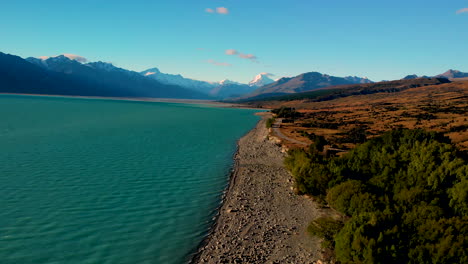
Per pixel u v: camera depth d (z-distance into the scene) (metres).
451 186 30.14
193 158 63.59
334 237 25.23
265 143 85.62
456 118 115.12
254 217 33.25
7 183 40.84
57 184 41.56
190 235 29.09
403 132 48.25
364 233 21.28
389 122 124.94
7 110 176.12
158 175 48.97
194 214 34.03
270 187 44.12
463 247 18.41
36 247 25.45
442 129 92.44
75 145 72.00
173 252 25.95
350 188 31.67
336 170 39.38
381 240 20.27
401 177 34.16
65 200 36.03
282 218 32.97
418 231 21.09
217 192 41.81
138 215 33.03
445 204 28.19
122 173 48.97
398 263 19.64
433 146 36.31
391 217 22.86
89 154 62.12
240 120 184.00
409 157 37.34
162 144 80.06
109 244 26.69
